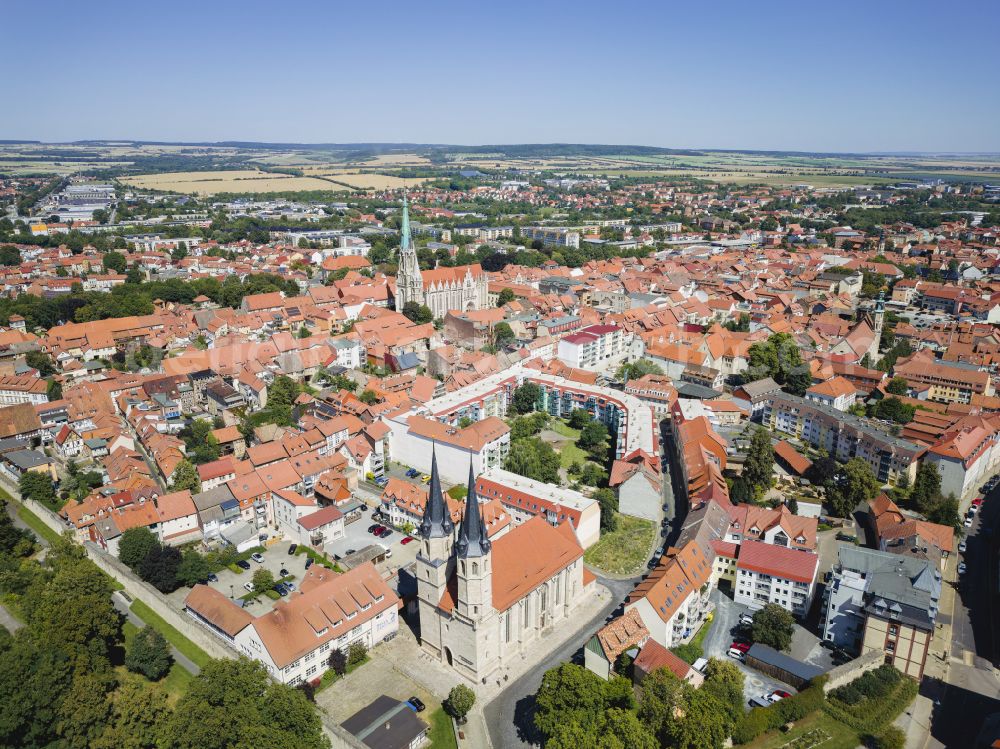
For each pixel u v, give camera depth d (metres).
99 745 129.50
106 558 197.88
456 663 158.00
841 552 171.62
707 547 183.62
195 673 159.62
